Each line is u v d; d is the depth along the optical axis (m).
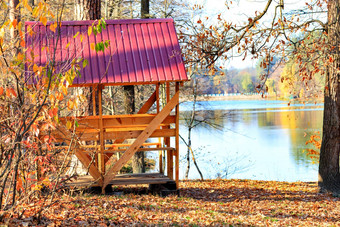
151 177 11.52
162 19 11.65
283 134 36.94
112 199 9.43
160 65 10.57
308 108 64.06
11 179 6.10
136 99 20.92
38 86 6.05
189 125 19.58
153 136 10.66
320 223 8.80
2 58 5.86
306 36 12.63
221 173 22.16
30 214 6.87
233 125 44.53
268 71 12.45
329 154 13.05
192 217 8.23
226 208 9.94
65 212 7.28
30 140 6.41
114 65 10.45
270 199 11.95
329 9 12.48
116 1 19.17
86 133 10.23
